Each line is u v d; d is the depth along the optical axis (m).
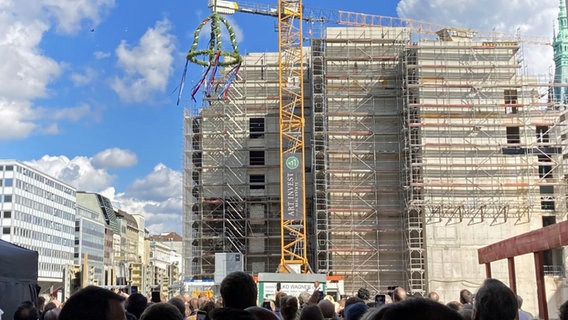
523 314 10.81
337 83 83.25
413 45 82.81
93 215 171.75
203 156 88.75
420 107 79.06
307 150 91.44
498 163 77.94
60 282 141.88
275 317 7.26
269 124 90.12
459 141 78.75
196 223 87.75
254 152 90.50
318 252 78.75
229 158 88.88
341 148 81.50
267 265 86.69
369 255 78.75
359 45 84.06
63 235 146.38
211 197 87.81
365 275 78.25
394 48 83.81
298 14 90.25
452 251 75.75
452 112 79.31
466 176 77.94
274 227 87.94
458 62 80.69
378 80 83.31
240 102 90.31
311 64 87.12
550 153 78.00
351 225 79.19
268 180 88.75
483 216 76.50
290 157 83.00
